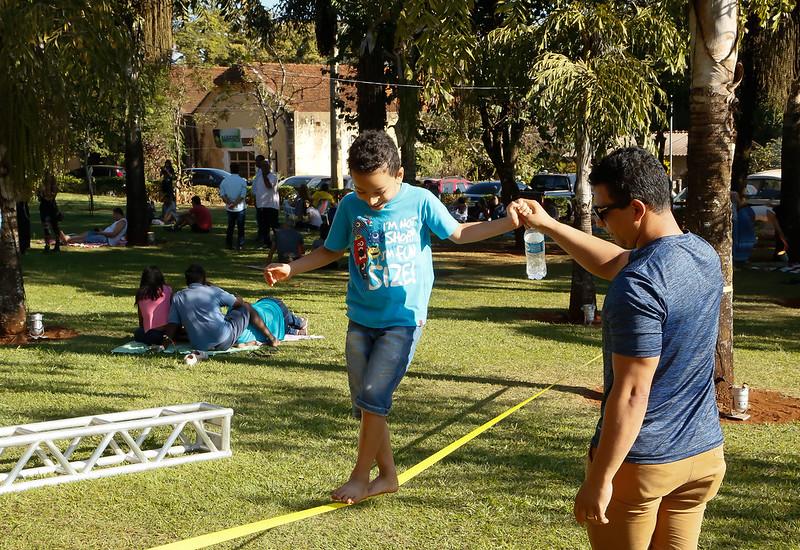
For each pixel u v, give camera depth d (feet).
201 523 16.89
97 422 20.34
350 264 13.98
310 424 23.56
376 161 13.24
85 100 33.32
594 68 34.04
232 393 26.68
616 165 10.55
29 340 34.81
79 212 107.45
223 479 19.26
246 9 65.46
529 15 37.32
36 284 51.11
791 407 26.23
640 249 10.50
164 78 56.39
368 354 13.88
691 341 10.18
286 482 19.12
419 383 28.50
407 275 13.66
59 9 31.71
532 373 30.22
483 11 52.60
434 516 17.34
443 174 167.32
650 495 10.28
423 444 21.89
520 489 18.83
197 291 32.37
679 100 64.64
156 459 19.94
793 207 64.18
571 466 20.34
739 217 65.21
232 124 182.60
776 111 73.10
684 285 10.09
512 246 80.07
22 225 66.33
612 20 33.78
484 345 34.96
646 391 9.90
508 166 77.20
